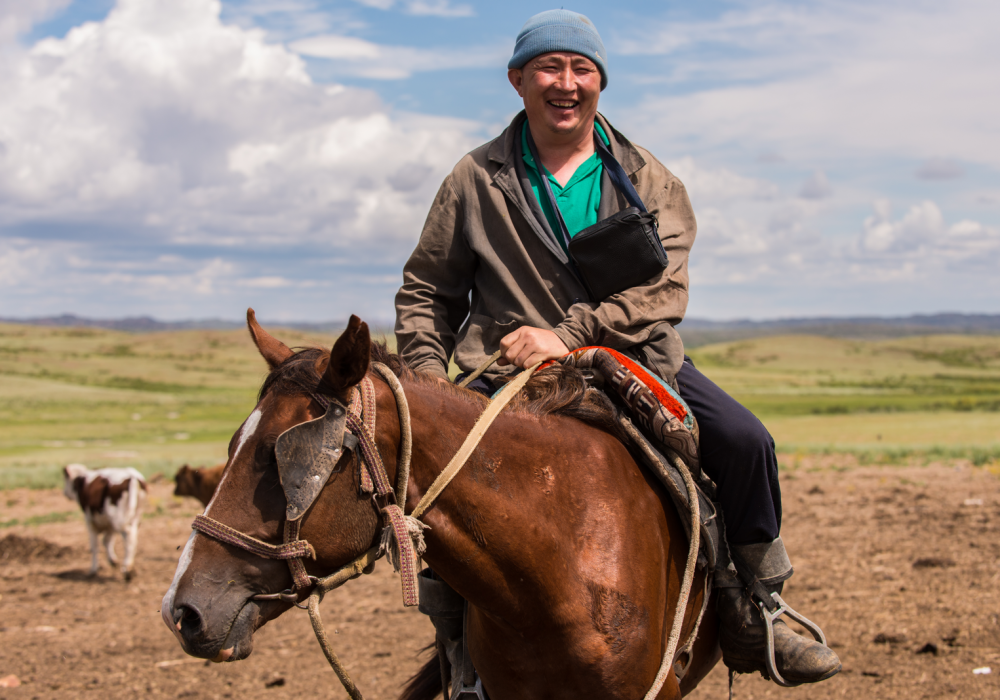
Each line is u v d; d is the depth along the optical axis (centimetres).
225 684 555
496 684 226
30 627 729
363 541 184
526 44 276
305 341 213
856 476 1594
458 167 290
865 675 494
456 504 199
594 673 210
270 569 176
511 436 216
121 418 7156
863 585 715
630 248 258
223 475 182
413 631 672
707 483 255
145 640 676
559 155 286
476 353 277
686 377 268
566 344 252
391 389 196
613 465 231
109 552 998
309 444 177
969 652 511
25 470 2230
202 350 19025
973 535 906
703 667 278
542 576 206
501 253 276
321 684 548
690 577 235
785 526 1064
